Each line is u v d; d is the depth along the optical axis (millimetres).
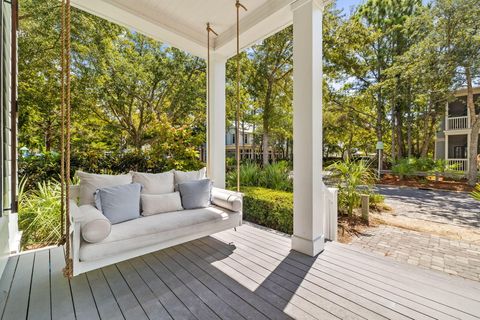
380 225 4051
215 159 3992
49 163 4727
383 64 10867
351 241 3355
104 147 6910
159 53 7914
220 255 2406
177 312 1533
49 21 5559
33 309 1562
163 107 8234
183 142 5930
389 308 1562
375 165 12070
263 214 3586
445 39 7723
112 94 7105
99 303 1629
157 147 5785
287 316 1491
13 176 2572
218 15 3090
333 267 2141
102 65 6672
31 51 5430
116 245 1882
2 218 1917
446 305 1587
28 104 5691
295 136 2551
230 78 8086
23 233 2947
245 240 2826
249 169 5859
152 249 2104
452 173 8766
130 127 7977
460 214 4809
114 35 6832
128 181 2668
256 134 14719
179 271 2078
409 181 9461
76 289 1801
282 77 8164
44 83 5875
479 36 7023
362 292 1746
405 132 12820
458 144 10930
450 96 8984
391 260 2281
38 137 6668
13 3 2428
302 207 2477
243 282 1894
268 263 2227
